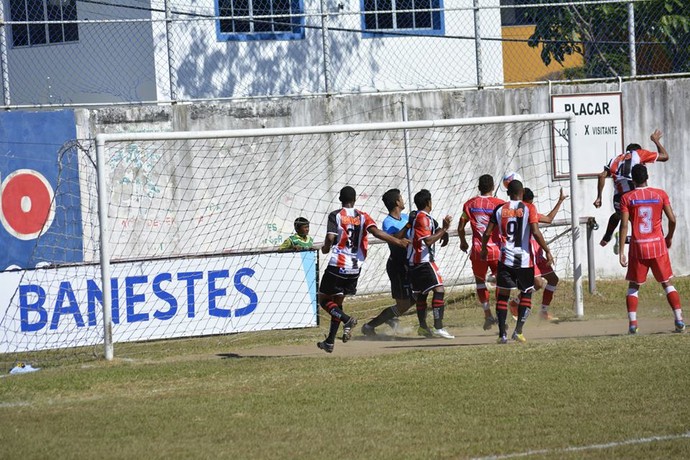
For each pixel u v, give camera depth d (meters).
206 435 17.42
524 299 26.50
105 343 26.89
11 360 27.94
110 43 41.75
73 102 42.53
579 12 45.03
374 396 20.23
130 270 29.59
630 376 20.97
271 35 43.19
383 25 44.69
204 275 30.56
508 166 39.62
